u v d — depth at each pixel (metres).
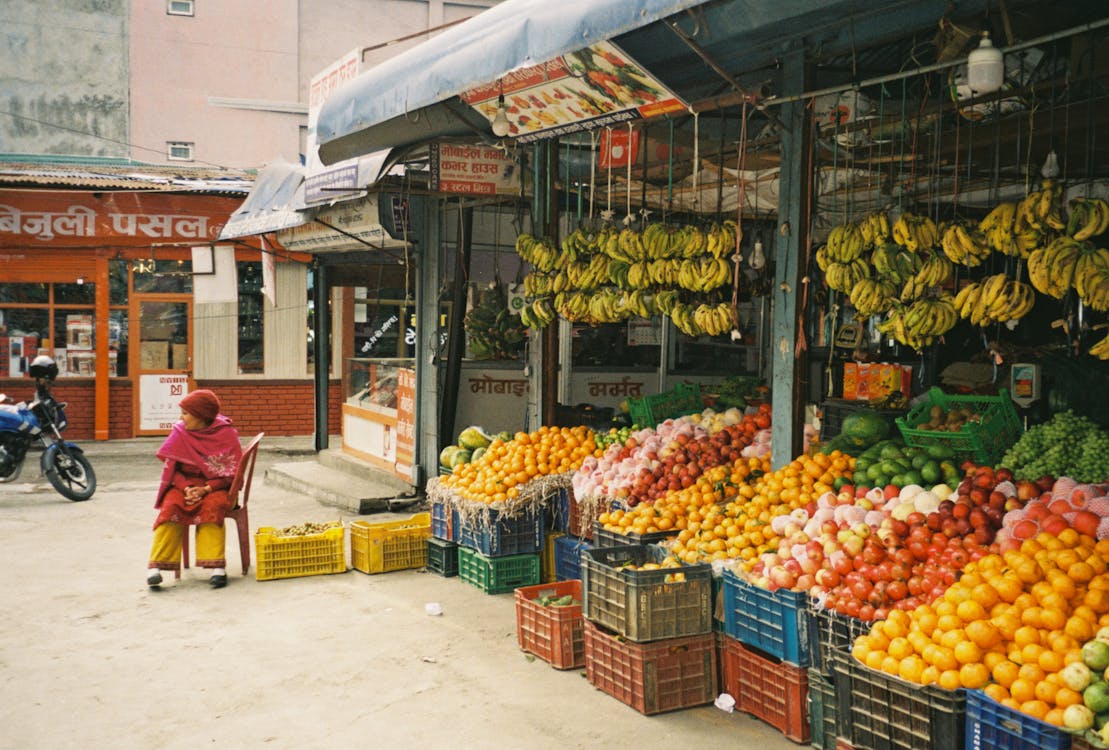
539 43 5.09
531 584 7.54
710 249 6.05
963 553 4.38
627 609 5.16
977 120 5.66
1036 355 7.66
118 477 12.77
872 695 4.08
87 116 18.59
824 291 9.12
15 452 11.12
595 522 6.40
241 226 11.56
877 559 4.52
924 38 6.11
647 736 4.85
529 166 8.50
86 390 15.95
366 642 6.25
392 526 8.21
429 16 20.56
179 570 7.64
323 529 8.15
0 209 14.45
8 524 9.66
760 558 5.14
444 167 8.27
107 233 14.80
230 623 6.62
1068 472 4.94
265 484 12.44
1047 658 3.55
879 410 7.08
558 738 4.82
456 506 7.62
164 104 18.94
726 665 5.25
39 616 6.71
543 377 8.50
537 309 7.75
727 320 6.07
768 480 5.83
